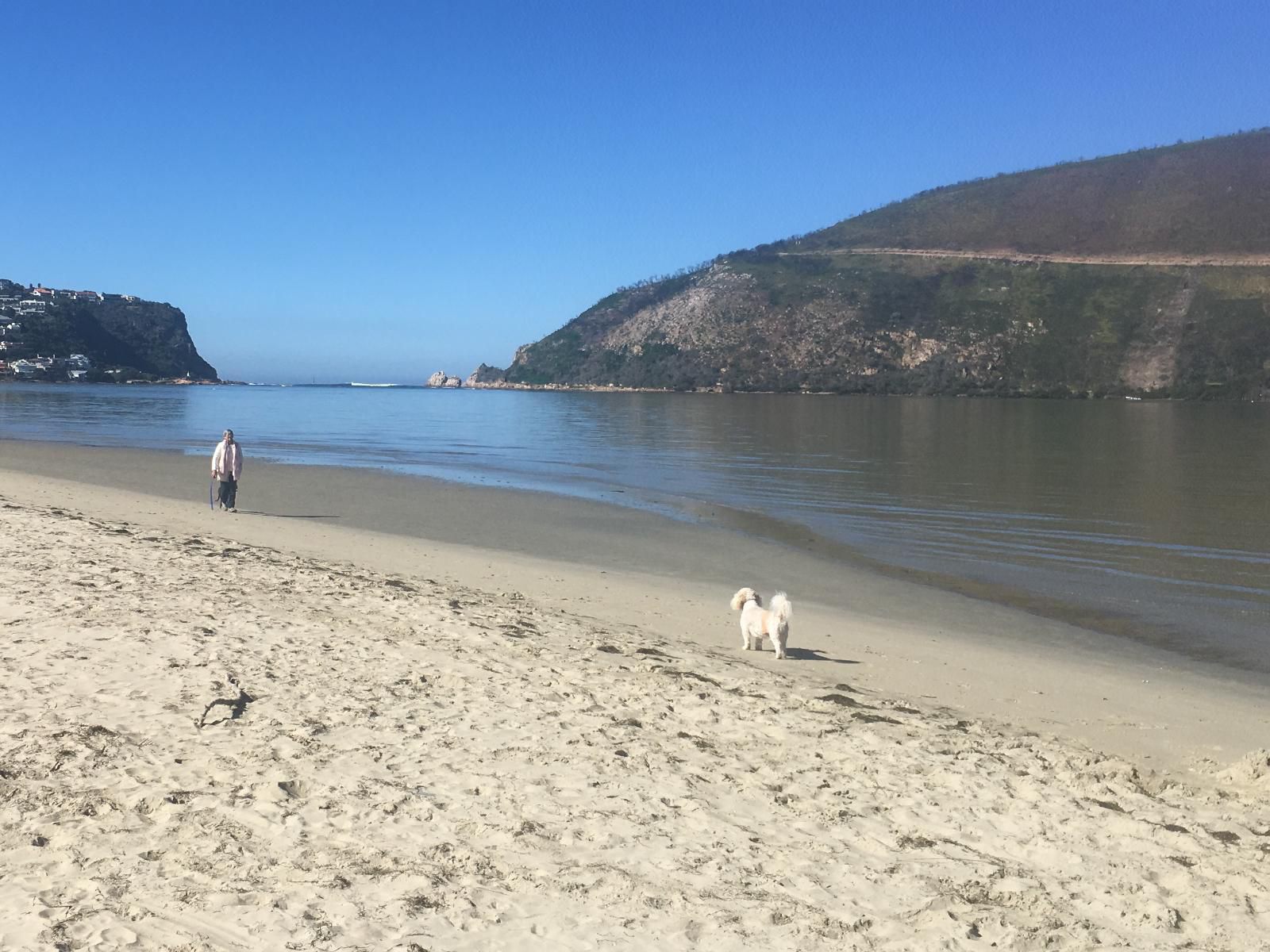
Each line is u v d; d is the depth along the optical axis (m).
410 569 12.93
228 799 4.76
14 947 3.31
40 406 71.69
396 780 5.18
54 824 4.35
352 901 3.84
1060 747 6.77
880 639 10.40
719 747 6.19
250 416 64.50
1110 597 12.98
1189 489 25.27
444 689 7.00
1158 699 8.47
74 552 11.48
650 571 13.88
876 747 6.39
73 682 6.42
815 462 33.12
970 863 4.64
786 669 8.75
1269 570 14.90
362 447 37.84
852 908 4.11
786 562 14.97
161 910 3.67
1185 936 4.03
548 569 13.60
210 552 12.52
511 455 35.06
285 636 8.16
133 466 27.12
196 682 6.59
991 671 9.19
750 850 4.62
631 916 3.88
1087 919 4.14
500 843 4.48
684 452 37.06
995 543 17.09
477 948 3.56
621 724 6.48
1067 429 54.41
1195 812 5.49
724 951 3.67
